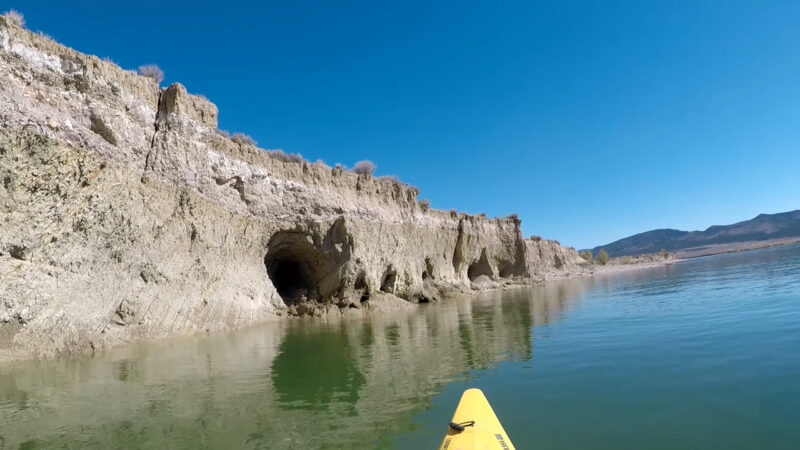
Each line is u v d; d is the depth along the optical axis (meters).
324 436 6.65
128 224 14.74
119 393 8.83
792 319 13.64
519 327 16.69
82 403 8.20
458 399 8.20
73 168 12.97
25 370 10.56
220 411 7.78
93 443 6.45
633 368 9.58
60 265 12.64
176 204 17.12
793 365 8.94
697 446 5.87
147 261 15.44
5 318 11.20
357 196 29.42
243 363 11.55
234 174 20.83
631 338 12.90
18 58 13.09
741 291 23.34
